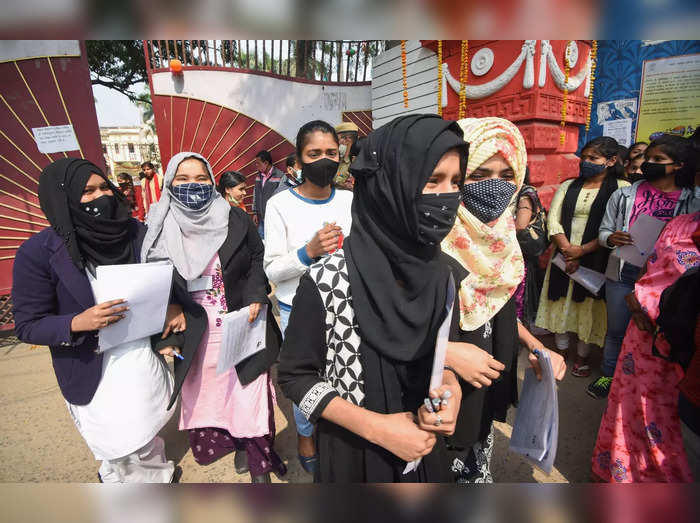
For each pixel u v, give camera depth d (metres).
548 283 3.23
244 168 6.86
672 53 3.89
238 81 6.58
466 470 1.54
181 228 1.94
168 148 6.59
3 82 3.99
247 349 1.92
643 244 2.22
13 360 3.74
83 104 4.24
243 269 2.08
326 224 1.75
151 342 1.87
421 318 0.96
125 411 1.70
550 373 1.23
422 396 1.06
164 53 6.38
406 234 0.96
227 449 2.27
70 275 1.59
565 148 4.46
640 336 1.69
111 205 1.69
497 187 1.32
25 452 2.44
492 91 4.38
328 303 1.00
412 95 5.65
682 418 1.43
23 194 4.23
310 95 6.93
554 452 1.17
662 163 2.28
